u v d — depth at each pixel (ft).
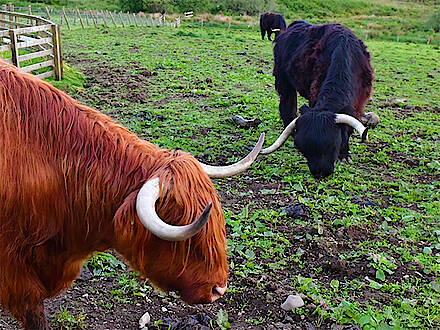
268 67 59.26
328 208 21.30
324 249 17.83
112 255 16.83
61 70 43.50
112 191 9.81
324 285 15.93
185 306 14.65
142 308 14.44
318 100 25.39
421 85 53.06
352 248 18.13
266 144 29.91
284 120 33.04
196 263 9.73
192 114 35.81
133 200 9.36
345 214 20.86
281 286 15.76
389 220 20.35
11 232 9.75
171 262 9.68
